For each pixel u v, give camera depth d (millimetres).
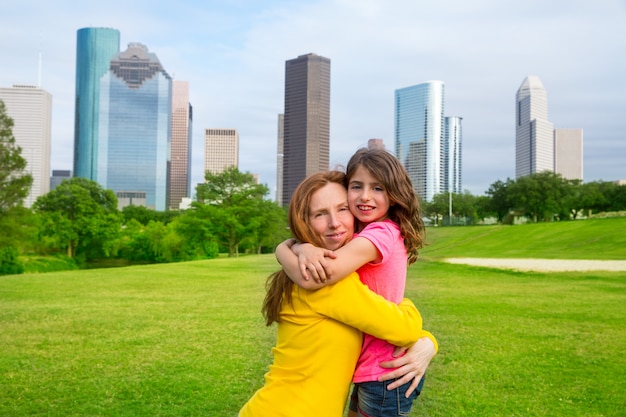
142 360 6938
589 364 6754
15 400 5336
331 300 2135
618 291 15125
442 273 21719
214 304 12531
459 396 5488
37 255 59812
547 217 82812
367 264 2273
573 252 36406
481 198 100438
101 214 62719
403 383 2260
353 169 2373
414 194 2420
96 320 10094
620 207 78750
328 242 2312
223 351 7441
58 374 6273
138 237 71625
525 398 5441
